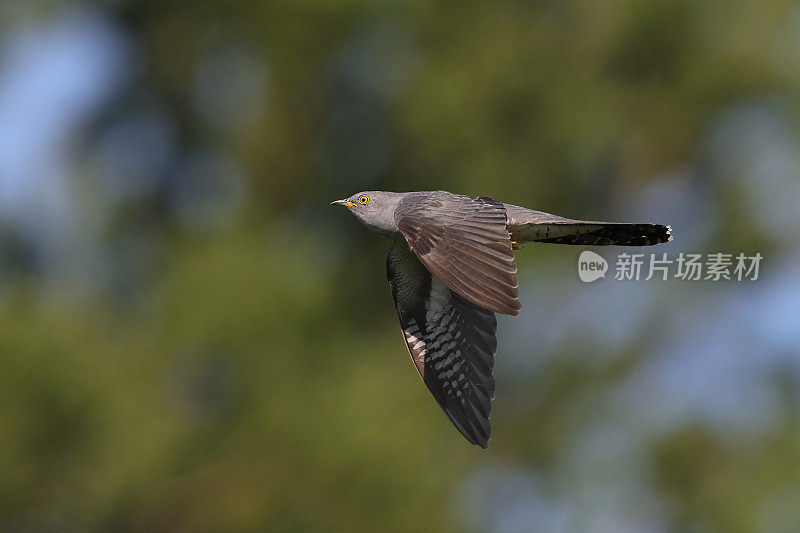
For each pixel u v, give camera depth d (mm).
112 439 13672
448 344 8641
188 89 19469
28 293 14734
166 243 19000
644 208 18078
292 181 18578
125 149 19766
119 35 19844
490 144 16969
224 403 15414
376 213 8734
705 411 17312
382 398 14703
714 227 17750
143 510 13938
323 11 17547
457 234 7051
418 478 13625
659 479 17078
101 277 18703
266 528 13766
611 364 17359
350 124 18016
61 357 13547
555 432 17312
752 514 16578
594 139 17141
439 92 16859
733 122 17953
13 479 13133
